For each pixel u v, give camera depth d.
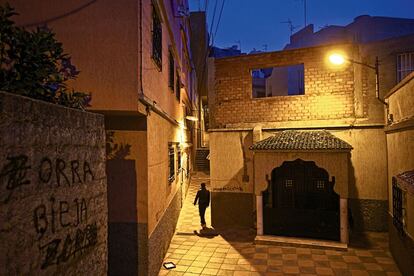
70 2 5.37
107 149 6.18
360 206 9.66
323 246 8.23
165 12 8.15
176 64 11.67
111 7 5.40
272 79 22.88
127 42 5.38
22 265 2.19
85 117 3.31
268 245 8.63
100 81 5.37
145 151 6.15
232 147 10.86
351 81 9.79
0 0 5.17
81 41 5.36
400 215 6.57
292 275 6.68
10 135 2.09
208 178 20.50
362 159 9.66
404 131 6.59
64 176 2.82
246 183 10.70
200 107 28.22
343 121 9.80
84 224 3.19
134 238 6.07
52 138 2.63
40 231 2.42
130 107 5.35
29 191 2.29
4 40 2.85
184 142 15.13
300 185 9.74
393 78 9.32
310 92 10.23
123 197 6.14
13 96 2.13
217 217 10.91
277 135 9.98
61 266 2.72
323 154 8.55
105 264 3.73
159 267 7.05
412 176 5.36
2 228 1.99
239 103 11.09
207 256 7.84
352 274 6.70
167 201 8.64
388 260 7.43
